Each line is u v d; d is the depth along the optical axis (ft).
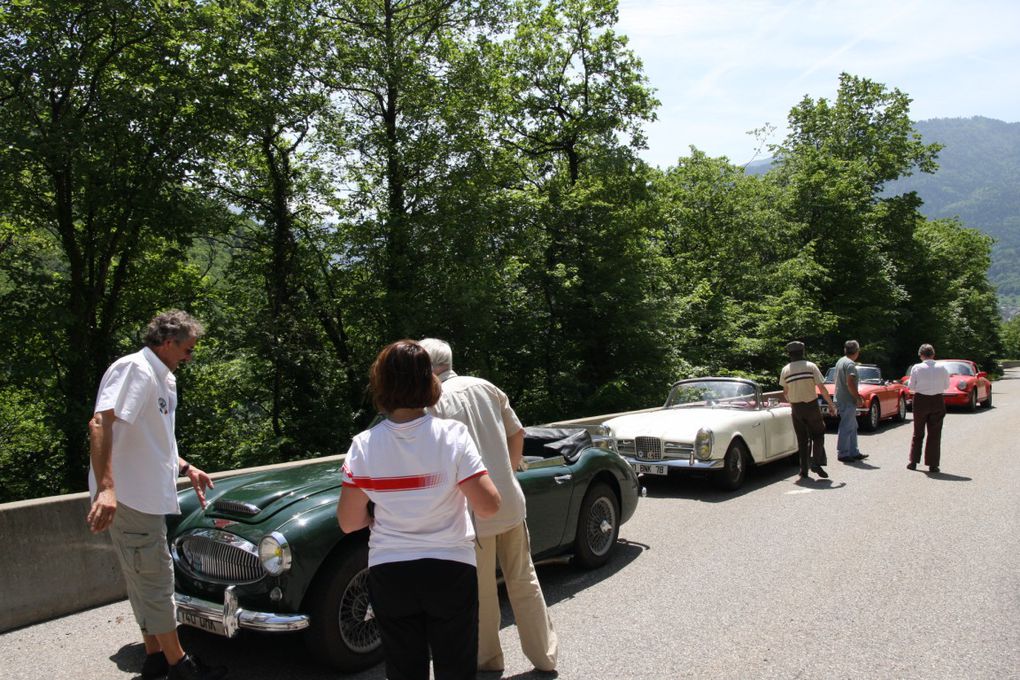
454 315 60.03
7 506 15.96
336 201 61.87
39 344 42.73
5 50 38.68
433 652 8.41
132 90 43.14
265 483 14.87
